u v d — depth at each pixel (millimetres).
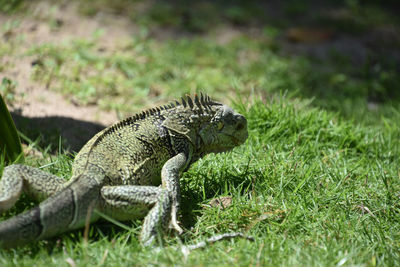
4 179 3961
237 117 5141
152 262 3658
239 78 9344
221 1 13367
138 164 4602
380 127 7449
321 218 4555
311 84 9836
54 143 5988
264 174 5289
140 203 4141
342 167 5797
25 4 10688
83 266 3504
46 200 3756
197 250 3953
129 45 9969
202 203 4723
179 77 9102
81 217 3914
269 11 13352
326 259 3854
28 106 6863
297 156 5867
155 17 11586
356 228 4504
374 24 13250
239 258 3756
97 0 11766
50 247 3871
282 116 6613
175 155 4867
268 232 4270
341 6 14328
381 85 10180
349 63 11188
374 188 5250
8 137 4879
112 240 3939
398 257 4062
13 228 3539
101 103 7629
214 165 5445
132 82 8461
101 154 4445
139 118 4898
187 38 11000
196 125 4957
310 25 12797
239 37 11438
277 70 10008
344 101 9102
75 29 10242
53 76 7938
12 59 8188
